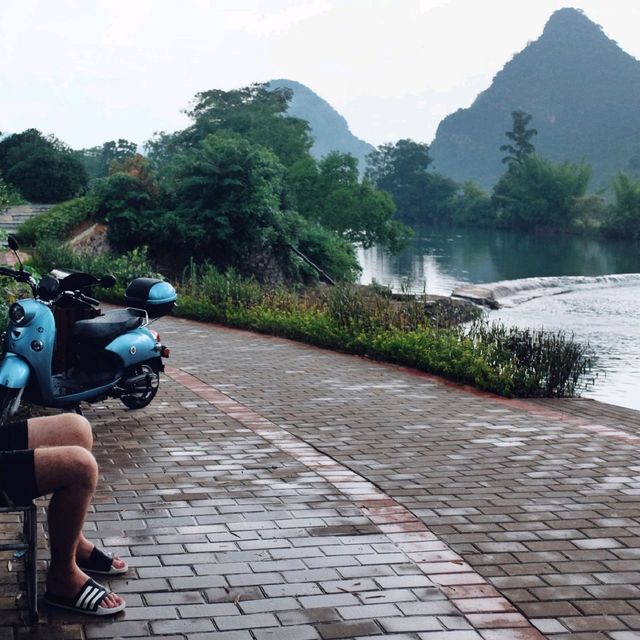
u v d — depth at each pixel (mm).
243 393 8984
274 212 34219
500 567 4176
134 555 4227
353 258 39469
